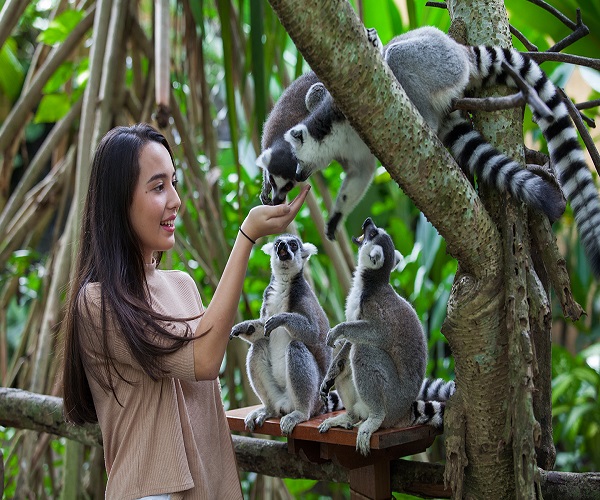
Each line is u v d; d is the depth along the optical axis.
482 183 2.30
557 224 6.64
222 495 2.37
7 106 6.64
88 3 5.00
